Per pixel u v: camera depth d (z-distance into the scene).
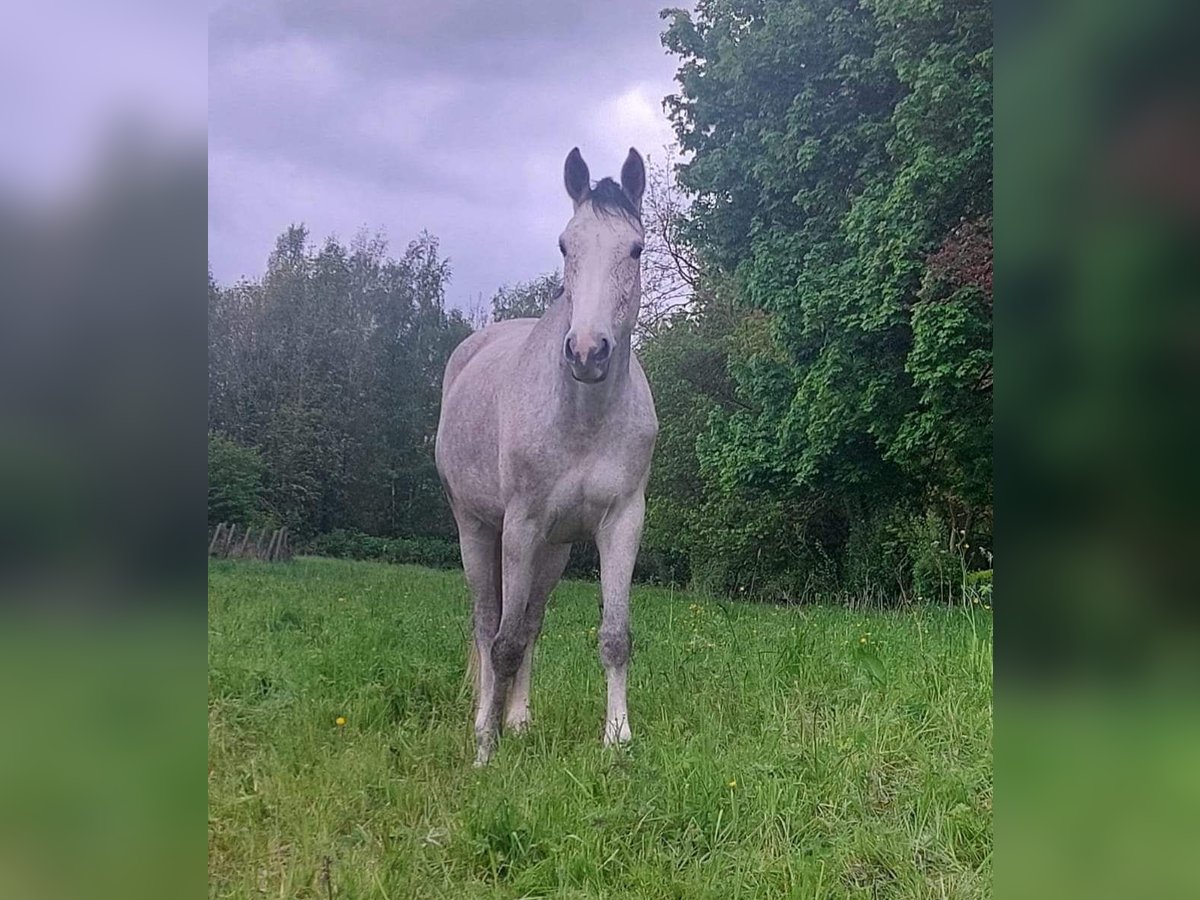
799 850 2.34
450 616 4.69
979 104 5.62
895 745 2.88
